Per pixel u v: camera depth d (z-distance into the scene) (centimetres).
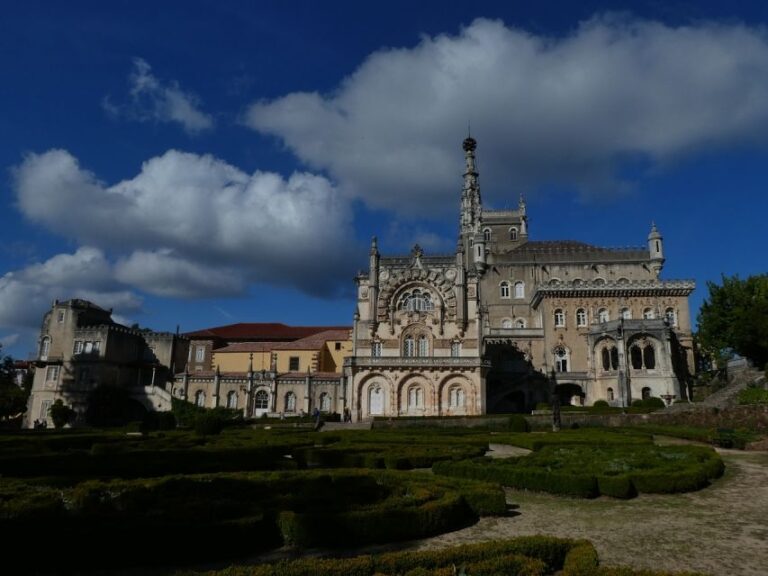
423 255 8269
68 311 9269
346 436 4325
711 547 1522
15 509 1545
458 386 7538
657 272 9425
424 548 1454
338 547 1462
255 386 8756
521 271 9888
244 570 1080
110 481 2047
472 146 13062
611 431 4653
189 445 3647
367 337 7900
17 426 9481
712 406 5606
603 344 8106
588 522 1773
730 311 7981
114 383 9112
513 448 3906
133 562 1322
